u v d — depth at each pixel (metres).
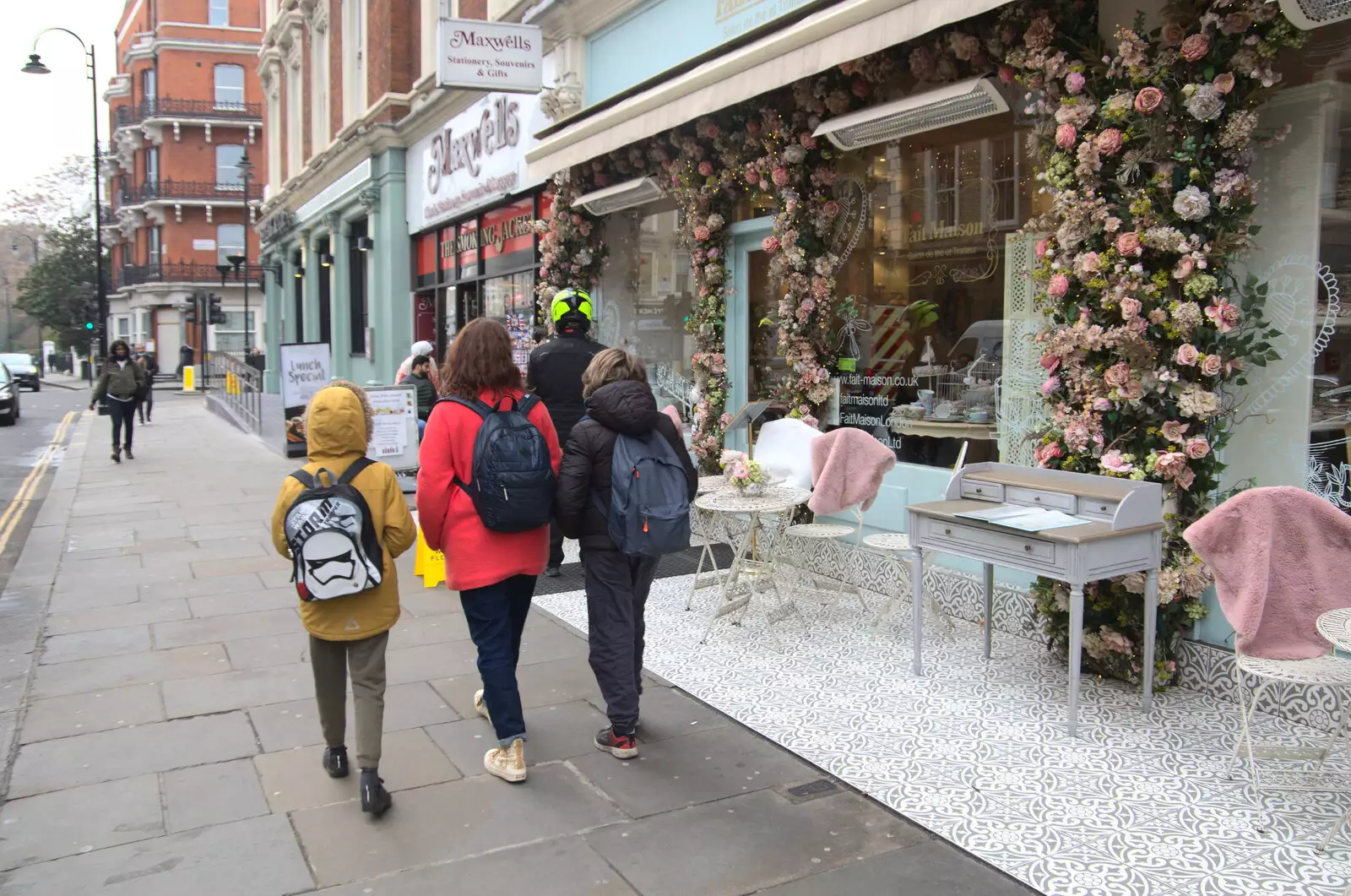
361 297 19.55
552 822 3.47
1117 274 4.25
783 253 6.88
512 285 12.24
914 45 5.82
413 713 4.54
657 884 3.05
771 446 6.30
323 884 3.08
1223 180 4.06
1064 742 4.04
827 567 6.80
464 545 3.75
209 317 35.16
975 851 3.21
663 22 8.49
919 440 6.25
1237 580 3.58
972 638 5.45
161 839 3.37
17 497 11.81
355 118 17.70
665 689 4.81
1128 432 4.40
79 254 54.62
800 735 4.20
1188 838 3.26
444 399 3.85
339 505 3.42
